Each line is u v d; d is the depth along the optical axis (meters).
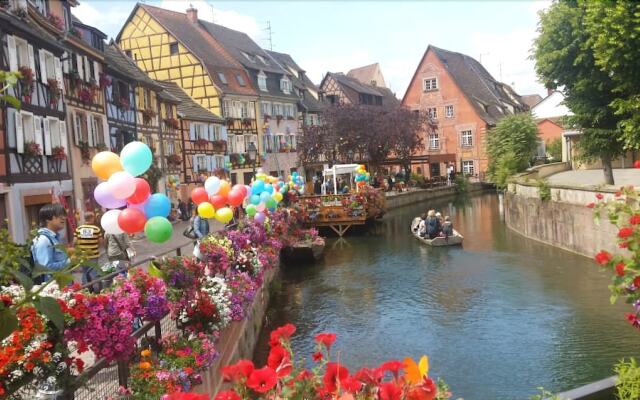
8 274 2.74
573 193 20.36
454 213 36.88
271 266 14.94
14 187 16.88
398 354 11.02
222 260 9.66
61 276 2.87
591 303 13.67
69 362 4.28
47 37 19.56
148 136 32.31
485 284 16.31
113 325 4.80
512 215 27.64
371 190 31.61
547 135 58.69
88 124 23.66
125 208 6.04
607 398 4.82
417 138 49.88
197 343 6.58
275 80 53.66
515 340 11.45
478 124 61.41
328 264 21.39
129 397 5.21
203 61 43.81
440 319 13.17
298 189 29.11
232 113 45.66
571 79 21.78
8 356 3.78
